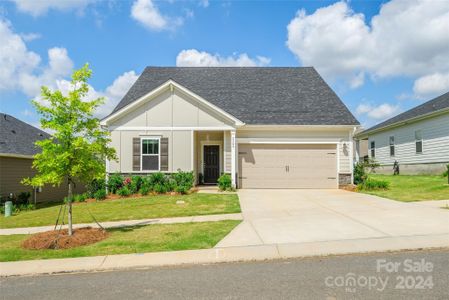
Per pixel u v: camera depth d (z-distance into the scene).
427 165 22.02
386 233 7.34
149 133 16.81
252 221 9.31
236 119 16.64
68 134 7.82
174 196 14.66
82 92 8.27
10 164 16.75
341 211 10.33
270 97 19.12
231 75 21.25
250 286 4.76
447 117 20.16
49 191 19.95
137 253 6.66
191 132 16.83
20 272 5.84
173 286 4.89
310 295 4.36
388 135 27.28
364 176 17.19
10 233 9.46
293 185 17.38
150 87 19.70
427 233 7.19
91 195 15.32
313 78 20.84
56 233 8.34
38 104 7.86
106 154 8.62
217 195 14.76
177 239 7.59
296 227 8.34
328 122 17.23
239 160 17.50
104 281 5.27
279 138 17.48
